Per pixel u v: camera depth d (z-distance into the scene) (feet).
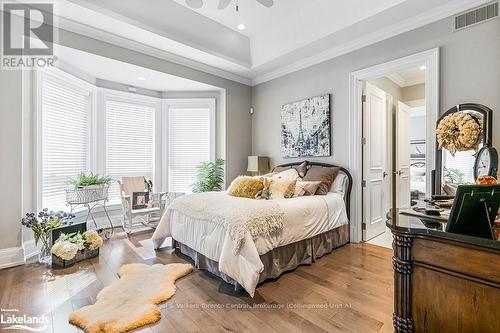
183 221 9.82
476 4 8.41
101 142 14.71
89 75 13.78
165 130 16.97
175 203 10.51
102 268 8.94
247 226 7.27
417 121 21.48
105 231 13.64
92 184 12.18
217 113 16.88
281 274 8.51
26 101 10.02
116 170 15.37
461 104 8.54
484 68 8.28
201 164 16.38
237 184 10.63
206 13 11.59
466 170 8.21
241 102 17.02
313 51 12.91
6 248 8.98
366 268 9.04
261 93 16.90
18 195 9.23
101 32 10.92
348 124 12.18
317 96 13.39
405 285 4.50
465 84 8.65
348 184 11.93
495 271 3.55
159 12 10.82
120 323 5.71
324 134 13.05
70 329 5.65
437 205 6.42
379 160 13.37
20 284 7.70
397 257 4.64
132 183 14.61
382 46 10.89
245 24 12.63
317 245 10.00
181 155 17.10
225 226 7.50
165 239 11.95
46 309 6.39
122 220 14.66
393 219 5.13
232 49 14.03
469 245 3.78
